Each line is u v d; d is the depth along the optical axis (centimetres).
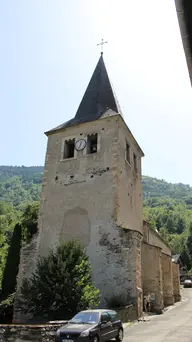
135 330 1323
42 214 2170
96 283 1791
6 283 2530
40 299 1495
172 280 2792
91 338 963
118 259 1811
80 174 2175
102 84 2709
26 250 2078
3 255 3466
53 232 2073
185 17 247
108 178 2066
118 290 1730
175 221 11081
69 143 2395
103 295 1748
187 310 2111
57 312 1448
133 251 1792
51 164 2320
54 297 1467
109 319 1121
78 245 1661
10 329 1149
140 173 2638
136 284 1708
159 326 1416
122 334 1159
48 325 1161
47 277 1509
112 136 2195
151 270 2097
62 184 2206
